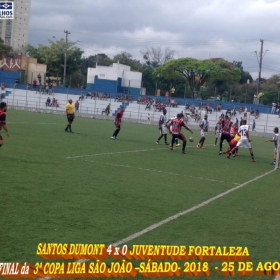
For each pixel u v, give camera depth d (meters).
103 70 66.12
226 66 71.56
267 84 82.81
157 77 75.25
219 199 10.08
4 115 13.05
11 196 8.59
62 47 78.38
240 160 19.42
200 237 6.99
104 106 57.72
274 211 9.29
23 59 66.56
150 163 15.32
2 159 12.94
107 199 9.06
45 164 12.82
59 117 42.94
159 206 8.84
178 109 56.03
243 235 7.28
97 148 18.58
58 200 8.62
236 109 55.56
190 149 22.69
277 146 17.67
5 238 6.20
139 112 55.12
